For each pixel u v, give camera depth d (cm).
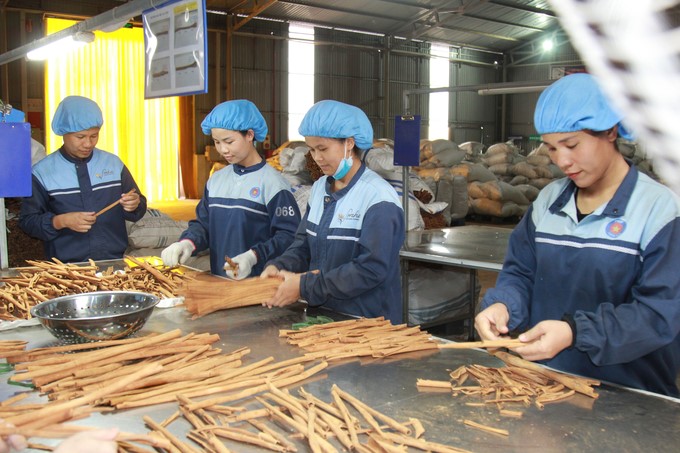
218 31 1212
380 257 178
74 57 1077
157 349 139
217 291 179
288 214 243
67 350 140
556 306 151
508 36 1545
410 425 106
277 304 182
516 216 988
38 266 236
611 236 140
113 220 291
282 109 1316
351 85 1405
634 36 28
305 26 1316
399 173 493
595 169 132
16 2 1000
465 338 393
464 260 299
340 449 98
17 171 238
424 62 1530
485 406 114
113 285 213
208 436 99
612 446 98
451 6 1314
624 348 122
